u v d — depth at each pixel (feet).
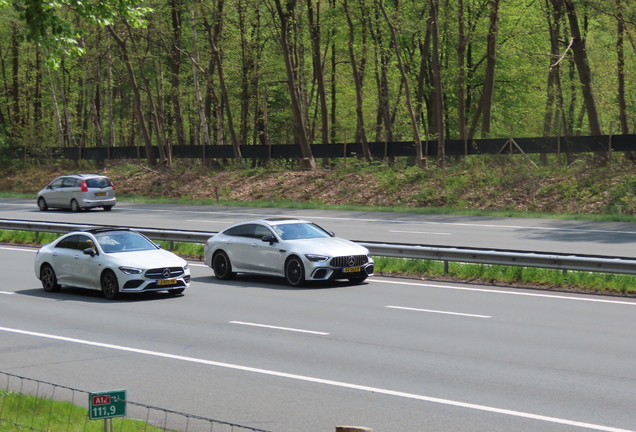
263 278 60.90
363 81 176.14
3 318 44.70
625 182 105.50
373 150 141.18
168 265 52.06
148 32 162.50
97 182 125.18
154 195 150.10
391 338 37.32
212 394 27.94
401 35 166.81
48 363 33.24
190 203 137.59
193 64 161.48
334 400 26.86
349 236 84.17
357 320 42.24
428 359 32.81
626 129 131.34
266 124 181.57
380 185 128.67
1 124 196.75
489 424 23.82
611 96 147.33
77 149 181.06
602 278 53.36
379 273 61.93
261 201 132.77
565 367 31.09
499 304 47.11
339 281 58.34
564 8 136.67
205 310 46.55
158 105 196.24
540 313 43.86
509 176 116.78
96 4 40.01
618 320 41.45
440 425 23.82
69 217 114.11
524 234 83.15
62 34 38.14
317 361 32.76
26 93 221.66
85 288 54.29
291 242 56.29
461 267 60.03
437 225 94.38
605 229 86.12
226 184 146.72
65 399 27.55
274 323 41.78
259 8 163.22
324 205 121.90
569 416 24.50
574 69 148.77
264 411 25.75
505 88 165.68
